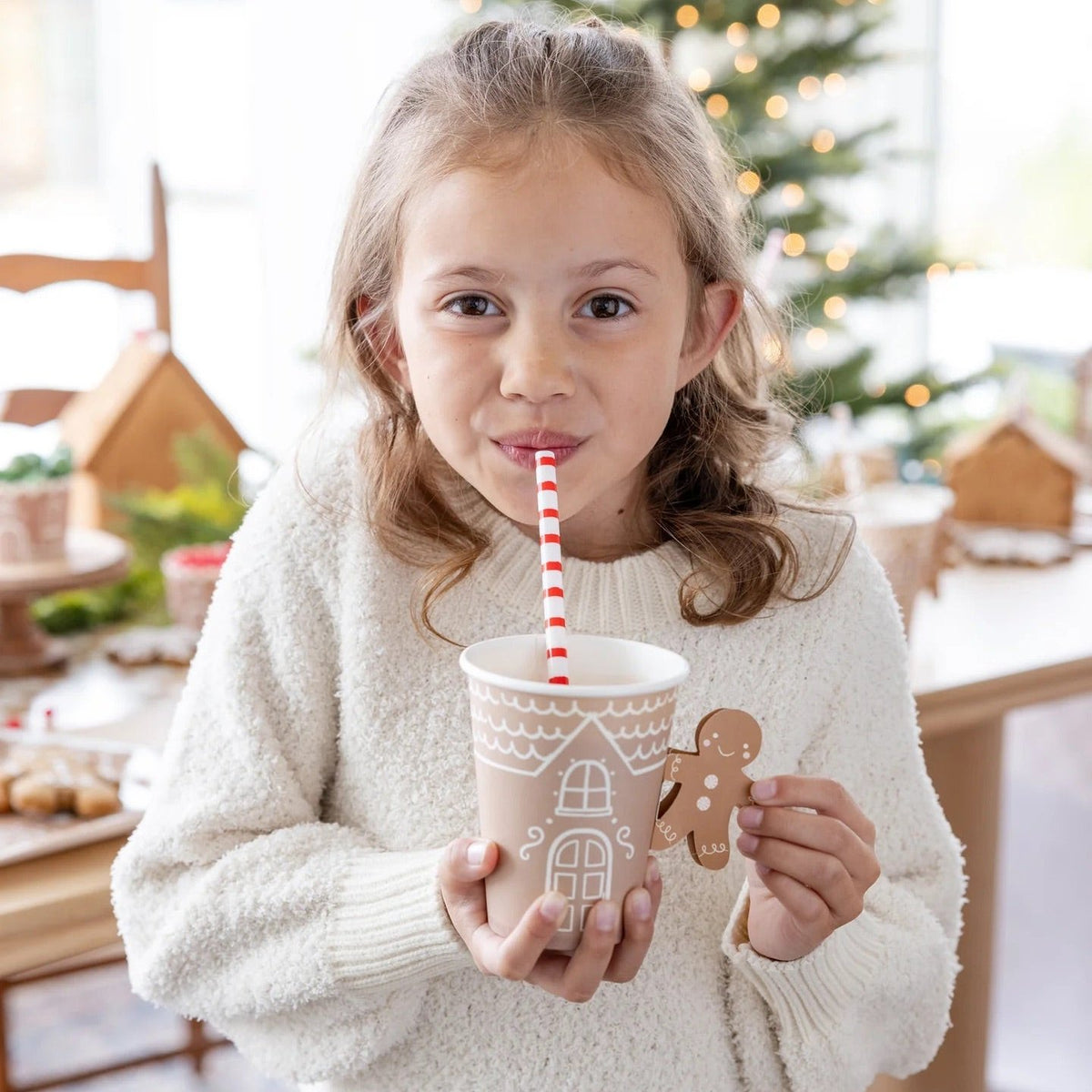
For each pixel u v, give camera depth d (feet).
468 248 2.51
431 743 2.95
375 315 2.97
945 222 16.30
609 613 3.05
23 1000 7.85
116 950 6.08
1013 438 7.63
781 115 10.09
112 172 13.64
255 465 7.37
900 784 3.23
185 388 6.97
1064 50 15.55
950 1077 5.66
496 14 9.29
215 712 2.97
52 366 13.30
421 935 2.54
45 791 3.92
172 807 2.95
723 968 3.05
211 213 14.20
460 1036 2.90
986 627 5.73
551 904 2.05
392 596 2.99
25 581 5.29
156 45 13.62
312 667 2.98
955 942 3.28
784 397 3.91
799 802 2.52
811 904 2.53
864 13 10.41
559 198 2.49
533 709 2.02
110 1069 6.35
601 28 3.09
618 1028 2.91
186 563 5.66
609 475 2.62
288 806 2.93
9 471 5.48
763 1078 3.01
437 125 2.65
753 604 3.05
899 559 5.02
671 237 2.67
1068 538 7.51
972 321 16.05
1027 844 9.17
